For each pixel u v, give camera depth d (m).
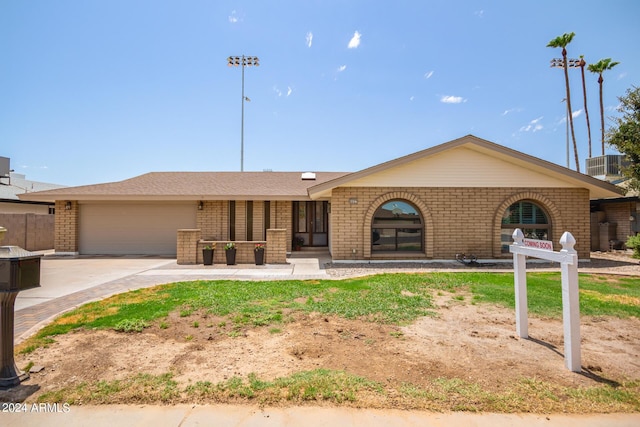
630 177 12.59
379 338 4.79
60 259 14.15
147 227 15.77
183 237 12.68
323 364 3.94
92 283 8.89
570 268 3.91
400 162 12.13
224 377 3.62
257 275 10.05
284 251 12.58
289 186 16.94
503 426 2.83
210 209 15.61
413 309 6.16
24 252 3.62
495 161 12.62
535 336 4.93
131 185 16.69
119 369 3.81
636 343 4.72
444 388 3.39
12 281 3.43
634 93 12.02
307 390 3.30
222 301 6.63
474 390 3.36
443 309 6.24
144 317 5.58
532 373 3.77
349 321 5.52
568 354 3.88
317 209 16.78
